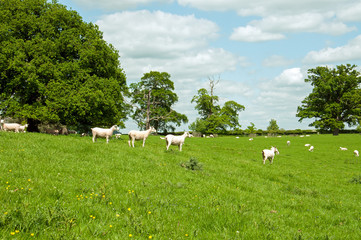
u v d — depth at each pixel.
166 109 78.19
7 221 5.41
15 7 30.72
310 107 80.00
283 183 18.45
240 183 15.02
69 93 29.61
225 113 88.75
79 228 5.67
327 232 8.14
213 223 7.21
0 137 17.33
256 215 8.66
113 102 32.62
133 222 6.24
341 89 77.25
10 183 8.45
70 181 9.92
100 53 33.25
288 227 8.03
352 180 21.33
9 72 29.94
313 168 28.14
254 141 56.62
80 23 34.28
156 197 9.20
